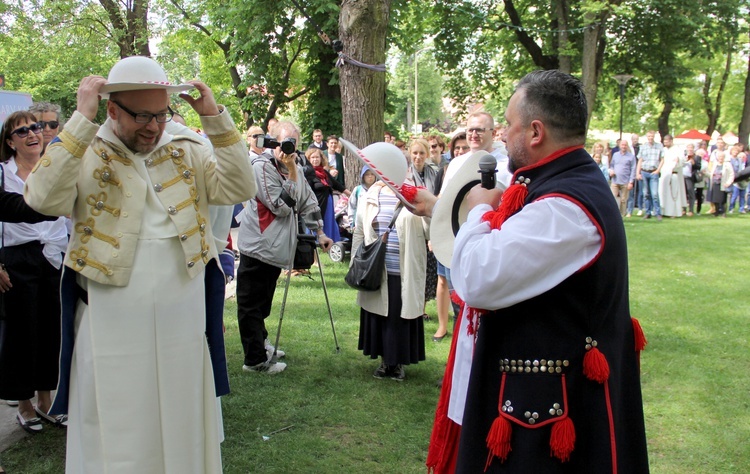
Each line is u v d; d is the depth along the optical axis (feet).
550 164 5.68
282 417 12.66
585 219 5.33
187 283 7.72
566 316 5.47
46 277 11.38
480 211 6.06
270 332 18.16
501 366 5.66
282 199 14.44
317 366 15.57
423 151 18.15
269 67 53.26
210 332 8.38
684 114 126.93
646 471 5.92
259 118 56.08
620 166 47.85
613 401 5.49
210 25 60.80
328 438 11.83
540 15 65.05
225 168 7.77
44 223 11.32
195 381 7.82
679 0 59.41
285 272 26.48
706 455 11.30
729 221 45.50
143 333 7.40
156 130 7.36
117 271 7.25
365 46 24.71
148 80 7.20
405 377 14.97
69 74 60.18
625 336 5.90
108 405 7.32
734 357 16.30
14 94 19.25
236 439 11.68
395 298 14.32
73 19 57.82
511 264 5.27
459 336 6.84
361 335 15.14
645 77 69.31
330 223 27.71
